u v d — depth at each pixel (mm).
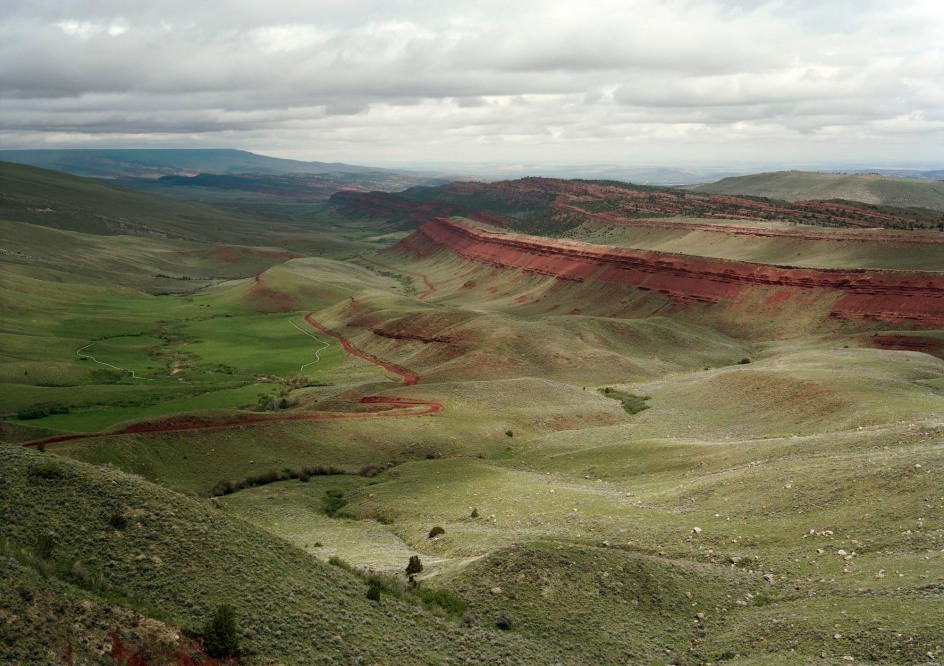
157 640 25281
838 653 28422
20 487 31672
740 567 39344
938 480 42469
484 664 29312
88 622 24734
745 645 31125
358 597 32781
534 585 35688
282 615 28922
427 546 49219
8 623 23016
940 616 28938
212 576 29828
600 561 37688
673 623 34094
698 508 48875
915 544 36781
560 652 31328
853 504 43094
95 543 29625
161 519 32312
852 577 35031
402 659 28453
